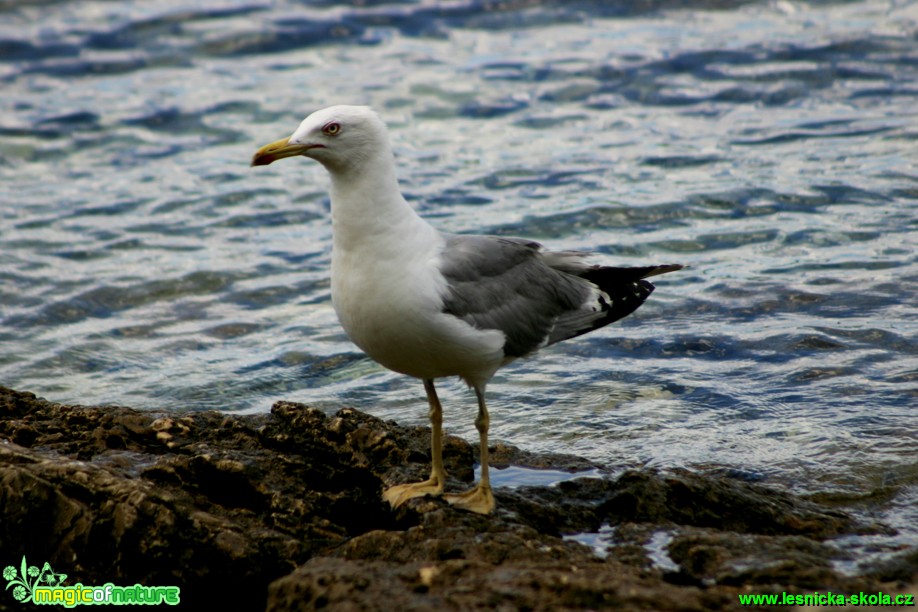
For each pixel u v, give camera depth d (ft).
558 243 56.70
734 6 91.40
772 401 39.96
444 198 62.80
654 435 37.65
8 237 60.44
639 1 93.71
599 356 45.47
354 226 28.68
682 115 73.20
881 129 68.18
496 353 30.17
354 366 46.34
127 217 63.21
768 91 75.41
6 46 90.22
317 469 31.91
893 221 56.18
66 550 27.91
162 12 96.17
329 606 23.58
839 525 30.04
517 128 73.00
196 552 27.48
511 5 94.89
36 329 50.93
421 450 33.76
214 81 83.41
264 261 57.41
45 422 33.88
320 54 87.71
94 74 85.51
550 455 34.73
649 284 35.22
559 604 22.85
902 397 39.29
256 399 43.78
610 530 29.68
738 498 30.63
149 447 32.78
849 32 83.25
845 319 46.57
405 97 78.59
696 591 23.50
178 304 53.21
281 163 71.00
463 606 22.74
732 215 58.54
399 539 27.20
